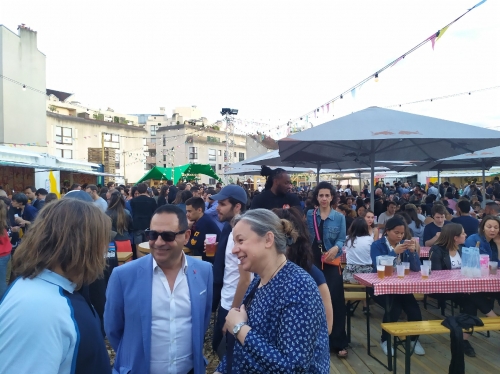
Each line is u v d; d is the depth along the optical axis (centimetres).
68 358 124
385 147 594
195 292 216
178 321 210
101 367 134
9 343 114
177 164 4103
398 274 405
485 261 410
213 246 447
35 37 2253
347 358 420
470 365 404
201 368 215
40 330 116
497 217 464
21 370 112
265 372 157
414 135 451
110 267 416
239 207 339
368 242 517
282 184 441
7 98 2039
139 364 201
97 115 4006
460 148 596
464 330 362
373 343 462
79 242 132
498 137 454
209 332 480
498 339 475
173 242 204
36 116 2264
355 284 516
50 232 131
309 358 157
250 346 161
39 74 2288
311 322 162
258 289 184
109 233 146
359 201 991
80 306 132
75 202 142
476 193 1512
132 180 4044
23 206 804
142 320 203
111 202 529
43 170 1427
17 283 127
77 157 3541
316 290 172
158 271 211
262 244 180
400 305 427
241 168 1620
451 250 468
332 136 457
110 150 2967
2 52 2014
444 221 680
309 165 1116
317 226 411
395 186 2344
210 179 4166
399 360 414
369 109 560
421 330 355
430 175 2445
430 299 635
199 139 4106
